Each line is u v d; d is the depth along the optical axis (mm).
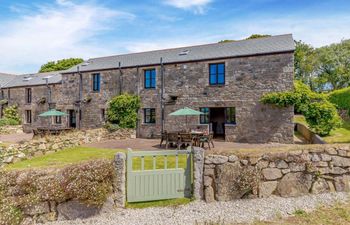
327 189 6715
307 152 6820
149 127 20391
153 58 21766
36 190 5980
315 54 42000
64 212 6102
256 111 16906
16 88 29891
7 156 10680
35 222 5875
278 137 16281
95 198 6062
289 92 15891
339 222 4965
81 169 6215
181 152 7145
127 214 6168
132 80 21156
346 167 6805
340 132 19000
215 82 18531
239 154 6742
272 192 6664
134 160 10039
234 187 6621
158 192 6902
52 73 31516
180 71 19344
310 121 16891
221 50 19469
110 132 19047
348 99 24984
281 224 5047
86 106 23375
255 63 16984
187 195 7062
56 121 26219
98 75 23156
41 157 12062
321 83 40938
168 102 19656
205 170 6836
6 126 26562
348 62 39906
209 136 13508
